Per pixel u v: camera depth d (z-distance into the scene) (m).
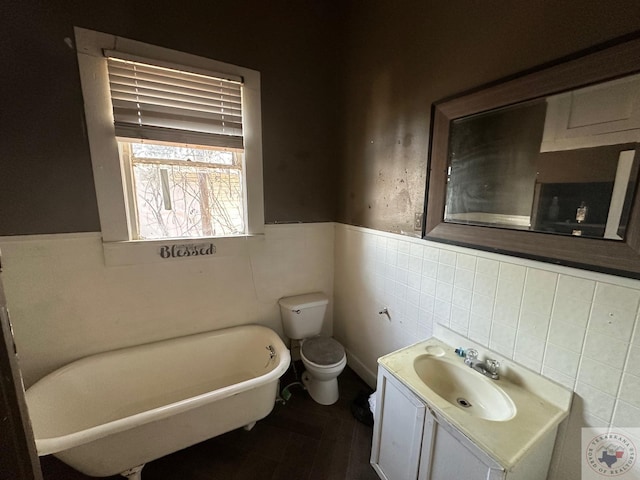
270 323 2.25
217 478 1.42
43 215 1.48
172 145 1.72
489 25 1.15
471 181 1.26
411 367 1.28
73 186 1.52
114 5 1.47
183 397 1.82
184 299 1.91
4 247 1.43
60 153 1.47
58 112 1.44
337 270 2.42
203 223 1.94
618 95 0.81
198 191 1.90
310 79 2.07
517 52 1.06
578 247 0.93
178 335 1.93
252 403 1.55
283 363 1.65
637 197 0.79
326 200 2.31
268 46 1.88
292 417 1.81
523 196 1.07
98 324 1.69
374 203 1.91
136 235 1.77
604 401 0.93
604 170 0.85
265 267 2.15
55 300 1.57
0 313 0.34
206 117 1.77
